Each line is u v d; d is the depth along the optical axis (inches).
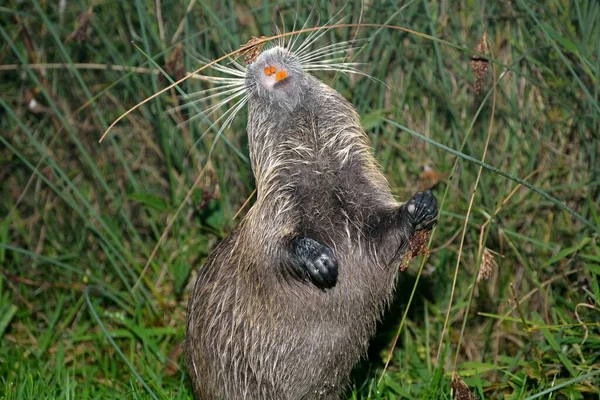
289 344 60.3
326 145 60.3
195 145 73.1
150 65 73.3
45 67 80.4
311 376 60.9
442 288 72.1
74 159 83.4
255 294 60.3
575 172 71.2
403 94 73.2
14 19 84.3
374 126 70.6
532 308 71.4
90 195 82.3
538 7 70.6
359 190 59.8
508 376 66.3
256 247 59.6
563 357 64.0
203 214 75.1
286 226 59.0
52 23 82.0
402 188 72.9
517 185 68.1
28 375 66.7
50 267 80.8
